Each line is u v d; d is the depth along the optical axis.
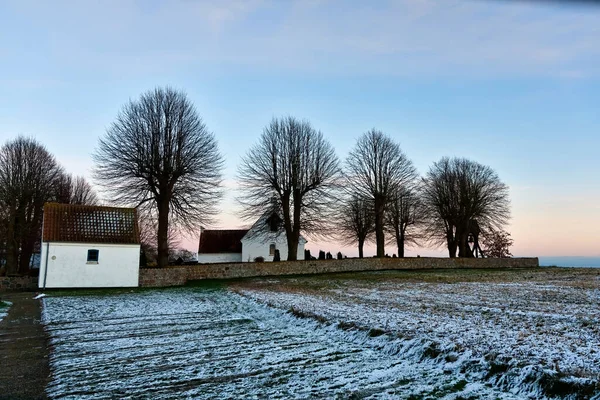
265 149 41.69
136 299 22.20
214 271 36.03
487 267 50.22
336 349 10.00
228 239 60.03
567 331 10.11
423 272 40.84
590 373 6.80
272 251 56.41
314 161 41.97
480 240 62.00
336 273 40.53
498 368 7.60
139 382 7.85
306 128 42.41
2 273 38.91
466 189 54.12
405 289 23.14
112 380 8.00
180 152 35.78
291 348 10.21
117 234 31.77
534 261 53.72
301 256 56.84
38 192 41.75
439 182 55.94
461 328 10.79
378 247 47.59
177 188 35.97
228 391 7.26
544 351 8.19
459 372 7.91
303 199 41.75
